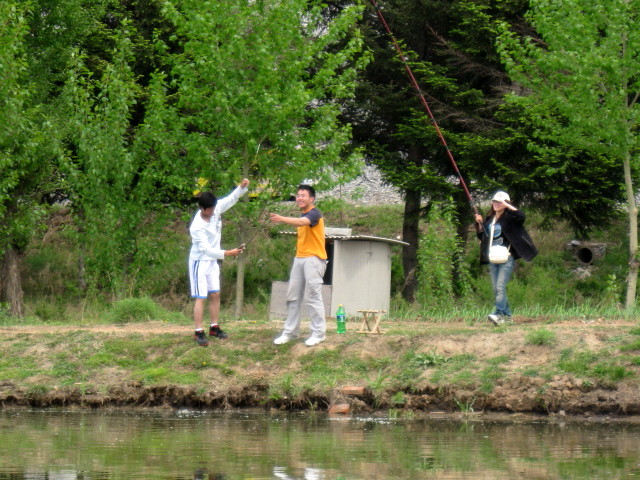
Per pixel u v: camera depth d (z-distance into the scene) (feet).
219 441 57.26
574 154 125.39
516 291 144.46
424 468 48.01
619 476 45.96
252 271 154.51
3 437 58.85
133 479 45.09
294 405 73.20
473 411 70.03
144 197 115.34
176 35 109.91
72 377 77.20
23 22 110.42
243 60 107.24
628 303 105.50
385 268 104.17
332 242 104.68
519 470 47.52
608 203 132.36
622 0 104.01
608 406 67.97
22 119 110.52
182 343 80.02
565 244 162.20
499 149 128.67
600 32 112.06
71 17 131.64
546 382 69.97
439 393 71.20
